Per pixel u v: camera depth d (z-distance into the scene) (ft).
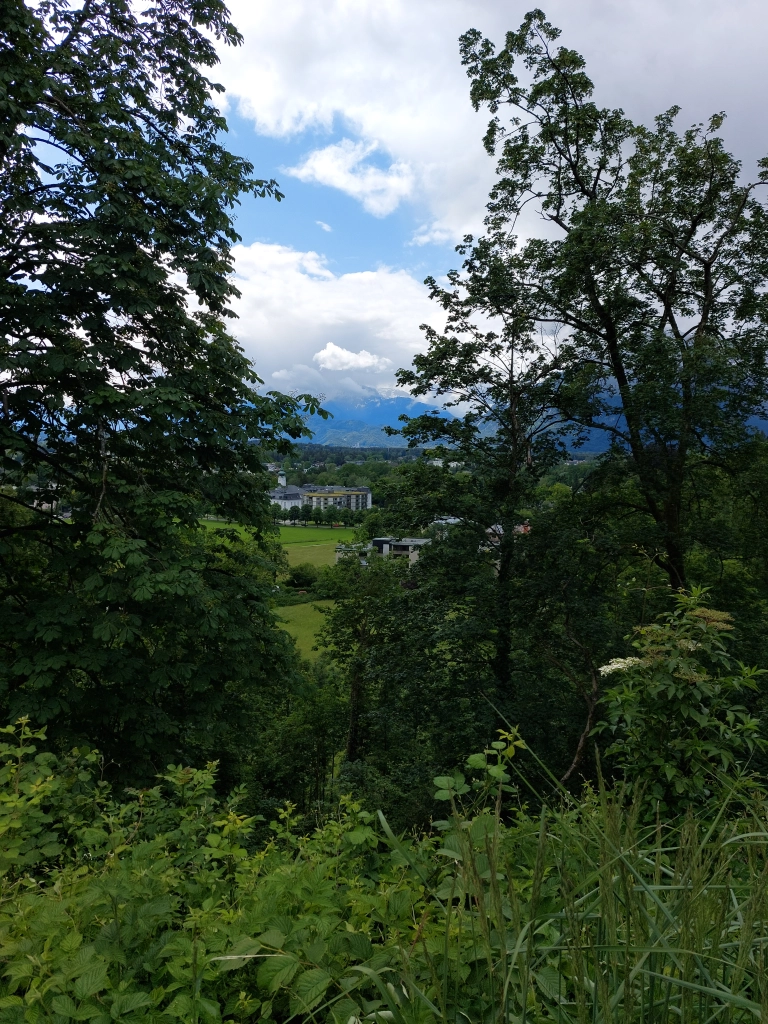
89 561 27.02
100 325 27.45
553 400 49.21
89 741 25.07
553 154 49.96
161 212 29.63
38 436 29.53
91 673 26.30
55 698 23.75
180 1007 5.48
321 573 85.51
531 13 45.21
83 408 27.04
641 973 4.06
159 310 30.01
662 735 11.89
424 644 46.01
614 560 44.09
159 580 24.98
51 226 27.04
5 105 24.22
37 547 32.14
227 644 29.27
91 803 12.82
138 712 25.95
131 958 6.71
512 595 44.86
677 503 45.73
